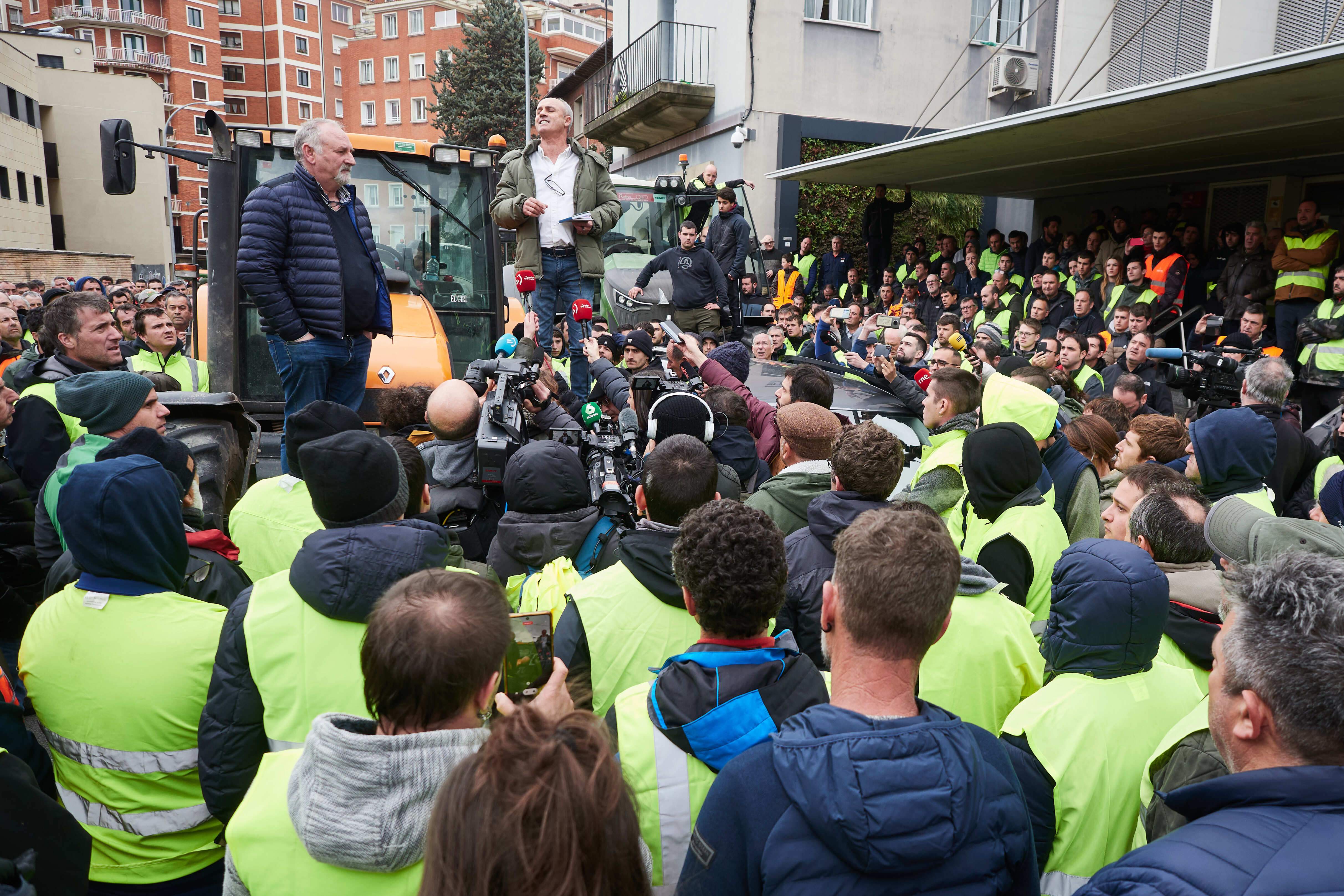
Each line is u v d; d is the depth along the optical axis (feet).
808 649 8.11
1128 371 24.97
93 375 9.77
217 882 6.73
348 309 13.10
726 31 52.70
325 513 6.51
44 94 130.93
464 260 20.74
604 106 81.97
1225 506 7.46
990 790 4.36
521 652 5.91
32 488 11.21
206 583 7.73
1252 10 36.32
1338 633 4.00
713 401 12.70
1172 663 7.39
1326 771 3.89
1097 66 43.73
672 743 5.34
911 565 4.63
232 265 18.25
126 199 137.08
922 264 44.11
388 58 229.66
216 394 12.78
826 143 53.06
